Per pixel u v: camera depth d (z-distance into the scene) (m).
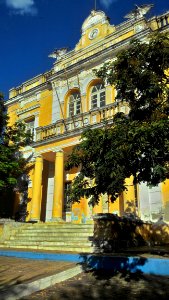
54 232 13.33
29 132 20.28
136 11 18.59
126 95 7.25
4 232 14.55
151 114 6.89
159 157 5.58
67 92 20.53
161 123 5.46
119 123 6.84
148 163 5.78
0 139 18.16
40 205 19.08
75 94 20.45
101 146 6.03
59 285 6.96
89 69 19.62
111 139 5.94
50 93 22.02
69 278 7.64
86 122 16.92
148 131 5.36
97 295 6.07
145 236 13.14
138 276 7.33
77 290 6.50
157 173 5.57
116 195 6.28
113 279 7.27
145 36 16.64
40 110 22.20
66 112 20.42
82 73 19.89
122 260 8.02
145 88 6.62
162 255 8.79
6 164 16.55
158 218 13.88
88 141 6.26
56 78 21.27
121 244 11.38
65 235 12.77
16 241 13.91
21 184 21.03
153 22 17.78
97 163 6.10
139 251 10.18
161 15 17.64
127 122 6.68
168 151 5.56
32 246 12.90
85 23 21.27
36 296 6.09
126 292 6.16
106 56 18.62
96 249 10.75
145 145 5.37
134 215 13.49
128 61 6.89
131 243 11.97
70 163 6.69
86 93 19.31
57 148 17.45
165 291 6.01
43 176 20.00
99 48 19.72
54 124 18.48
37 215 17.39
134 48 7.01
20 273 8.09
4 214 21.08
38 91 22.84
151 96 6.62
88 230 12.40
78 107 19.91
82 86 19.66
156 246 12.27
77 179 6.62
